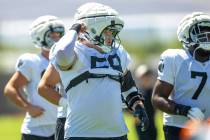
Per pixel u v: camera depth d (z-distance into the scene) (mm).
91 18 16000
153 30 120938
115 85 16031
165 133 17531
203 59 17172
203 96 17156
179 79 17188
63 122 18188
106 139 15766
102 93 15789
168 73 17141
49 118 20781
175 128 17312
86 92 15789
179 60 17172
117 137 15906
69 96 15953
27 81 21000
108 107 15781
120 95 16188
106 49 16109
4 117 67250
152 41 106562
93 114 15695
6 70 76125
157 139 28312
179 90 17219
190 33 17125
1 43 119000
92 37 16062
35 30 21062
